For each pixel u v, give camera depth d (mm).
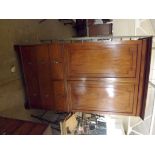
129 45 1863
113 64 1975
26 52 2281
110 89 2102
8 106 2297
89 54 2006
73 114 3082
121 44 1881
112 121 3633
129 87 2033
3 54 2189
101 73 2045
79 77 2141
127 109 2150
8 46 2264
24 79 2449
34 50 2217
